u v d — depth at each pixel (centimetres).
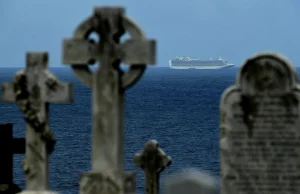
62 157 17112
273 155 5725
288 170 5719
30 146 5578
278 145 5709
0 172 6800
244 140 5753
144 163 6681
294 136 5681
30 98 5550
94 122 5409
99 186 5409
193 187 3878
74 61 5431
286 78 5653
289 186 5725
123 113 5488
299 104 5653
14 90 5562
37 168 5581
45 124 5550
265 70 5678
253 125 5731
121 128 5453
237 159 5775
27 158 5584
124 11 5369
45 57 5541
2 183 6800
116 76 5362
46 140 5569
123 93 5462
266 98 5697
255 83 5700
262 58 5678
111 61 5369
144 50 5316
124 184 5388
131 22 5341
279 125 5697
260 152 5741
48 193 5559
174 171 14638
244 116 5734
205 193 3881
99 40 5388
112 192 5400
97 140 5409
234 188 5797
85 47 5409
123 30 5384
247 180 5775
